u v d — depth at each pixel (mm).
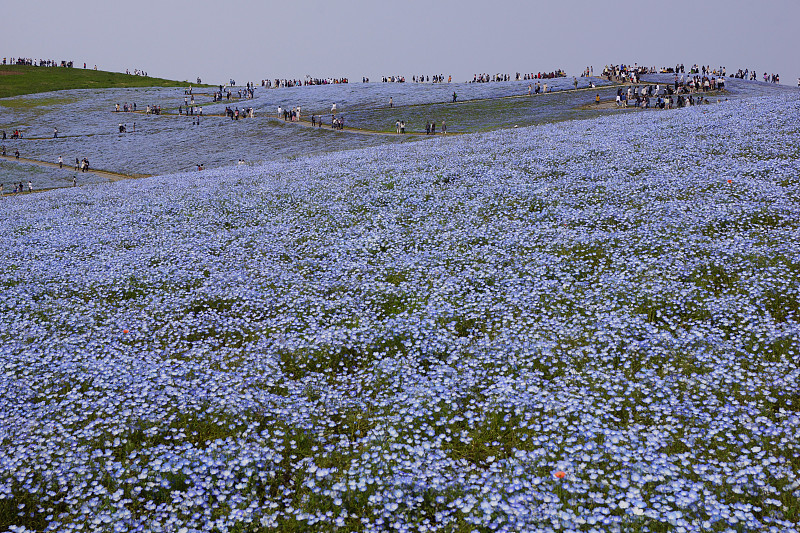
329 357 10164
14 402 8641
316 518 5902
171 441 7637
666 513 5523
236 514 5973
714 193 17922
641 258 13492
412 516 6105
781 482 6082
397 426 7727
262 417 8102
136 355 10344
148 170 59562
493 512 5941
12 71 148250
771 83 90375
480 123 63500
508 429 7711
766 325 9688
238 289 13758
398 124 64750
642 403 8039
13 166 65562
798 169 19609
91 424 7625
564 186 20406
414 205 20234
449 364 9500
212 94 119750
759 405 7559
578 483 6188
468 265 14203
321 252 16359
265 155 60375
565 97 77125
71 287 14812
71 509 6180
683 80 80812
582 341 9852
